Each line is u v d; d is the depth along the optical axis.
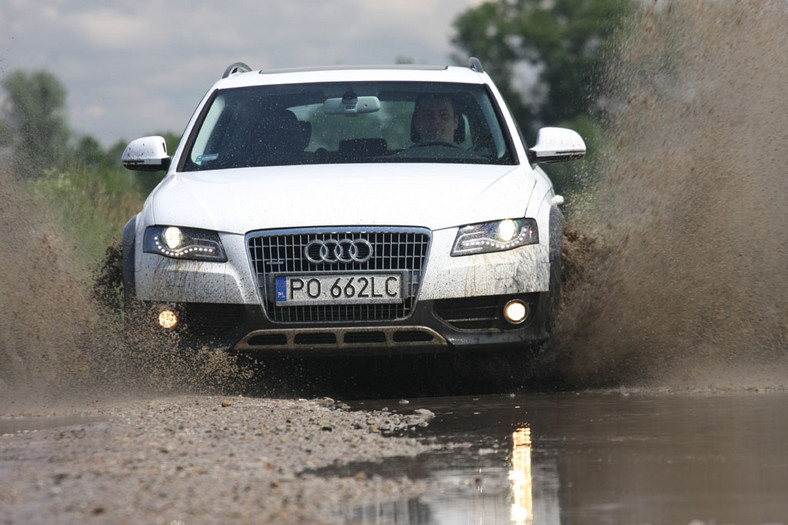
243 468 11.21
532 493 10.08
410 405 17.47
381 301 18.44
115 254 21.22
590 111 26.70
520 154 22.31
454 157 22.11
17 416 16.78
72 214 34.28
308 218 18.61
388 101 23.67
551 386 19.69
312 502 9.62
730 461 11.34
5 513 9.22
